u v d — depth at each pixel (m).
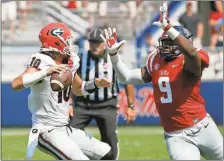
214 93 38.50
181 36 14.95
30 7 45.06
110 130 22.25
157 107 16.16
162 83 15.86
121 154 27.59
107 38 16.61
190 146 15.71
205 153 16.16
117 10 44.75
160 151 28.42
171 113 15.86
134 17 44.16
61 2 44.91
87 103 22.42
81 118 22.44
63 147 15.59
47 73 15.27
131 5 44.72
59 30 16.09
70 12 44.75
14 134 35.16
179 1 43.72
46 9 45.12
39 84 15.75
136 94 38.91
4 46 42.72
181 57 15.81
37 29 44.69
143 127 38.25
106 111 22.38
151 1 44.53
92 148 16.55
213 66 41.03
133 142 31.58
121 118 38.59
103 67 22.56
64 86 15.42
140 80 16.59
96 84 17.38
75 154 15.59
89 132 35.19
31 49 43.16
